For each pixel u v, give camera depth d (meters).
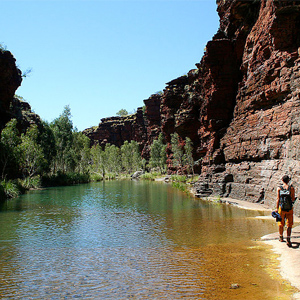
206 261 9.52
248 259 9.48
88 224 17.09
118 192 40.28
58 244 12.48
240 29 33.12
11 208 24.34
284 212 10.61
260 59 25.84
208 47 35.41
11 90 48.22
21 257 10.55
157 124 116.06
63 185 59.34
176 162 66.88
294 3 20.20
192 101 53.94
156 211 21.80
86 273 8.76
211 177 33.28
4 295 7.22
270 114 22.55
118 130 155.88
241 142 27.88
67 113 71.62
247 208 21.61
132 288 7.50
